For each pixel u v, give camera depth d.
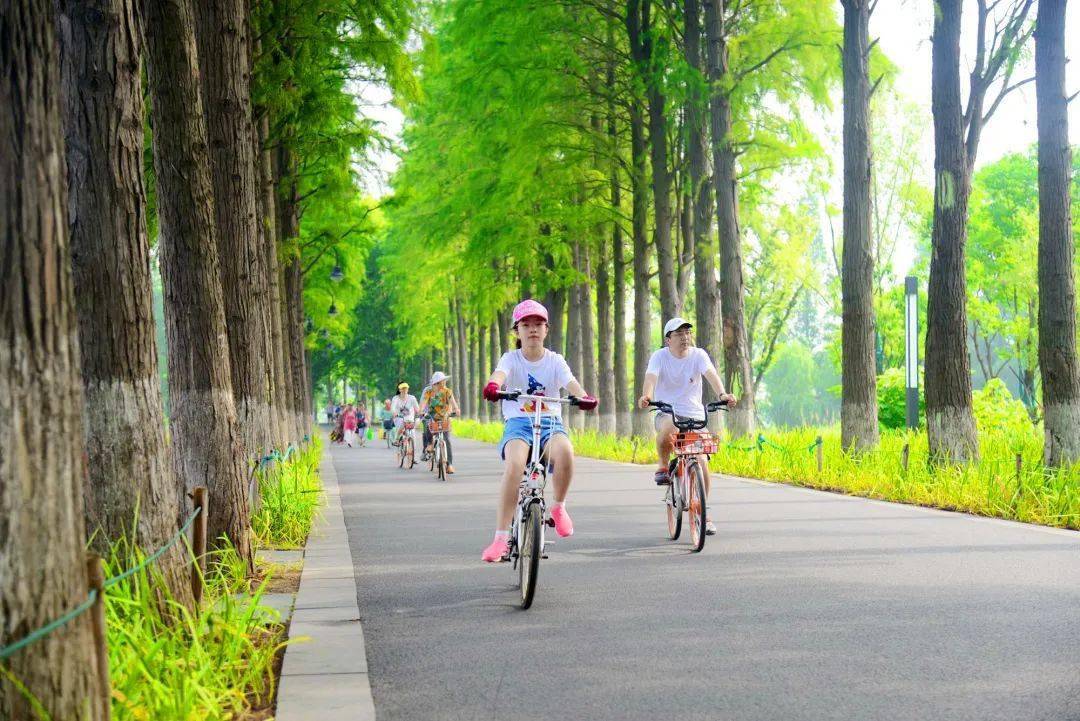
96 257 6.74
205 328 9.55
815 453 20.25
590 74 29.75
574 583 9.15
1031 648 6.45
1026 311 55.53
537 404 8.56
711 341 26.53
